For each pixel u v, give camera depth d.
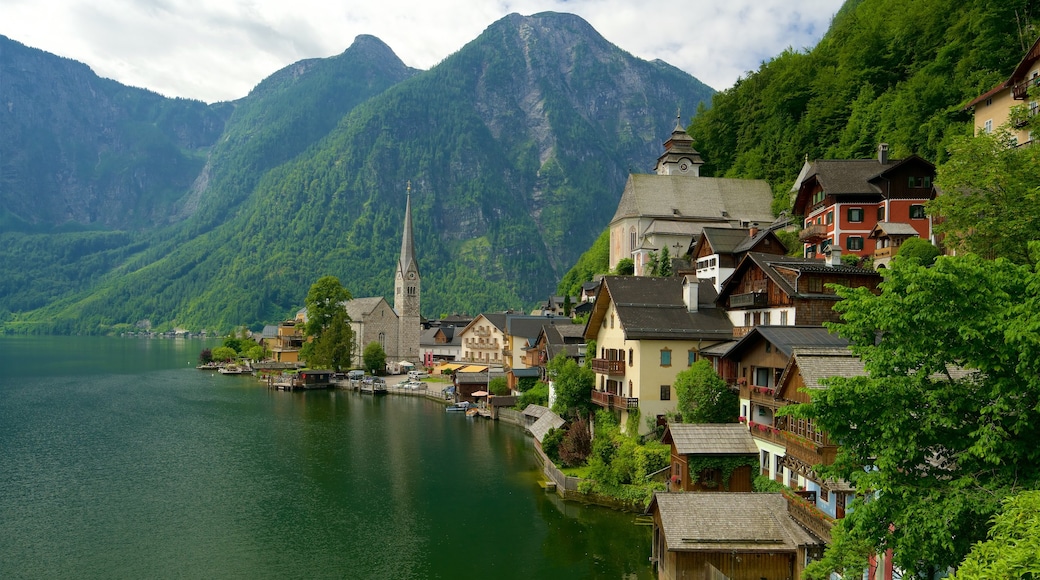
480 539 51.53
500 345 150.75
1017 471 20.00
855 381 22.50
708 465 47.28
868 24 130.00
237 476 70.69
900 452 21.45
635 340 62.97
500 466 74.06
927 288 20.98
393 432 95.31
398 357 193.25
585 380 75.00
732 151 167.38
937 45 111.06
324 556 48.78
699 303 68.19
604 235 197.62
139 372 190.00
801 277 55.00
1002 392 19.56
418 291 197.25
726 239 84.38
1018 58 86.50
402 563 47.38
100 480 69.00
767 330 49.03
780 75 148.12
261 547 50.50
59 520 56.66
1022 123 48.38
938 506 19.94
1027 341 18.27
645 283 70.38
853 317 22.95
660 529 42.47
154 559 48.31
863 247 79.44
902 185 76.69
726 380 56.62
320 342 165.12
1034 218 36.94
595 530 52.47
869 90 114.88
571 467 65.69
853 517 22.23
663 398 63.12
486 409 110.62
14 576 45.50
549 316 146.88
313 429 97.75
